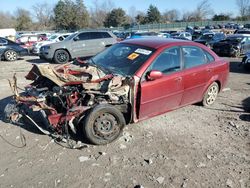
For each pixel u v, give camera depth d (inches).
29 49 849.5
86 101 195.8
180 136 211.9
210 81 260.5
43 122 207.5
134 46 234.2
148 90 209.0
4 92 322.7
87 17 3029.0
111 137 197.3
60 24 2999.5
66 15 2957.7
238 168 173.8
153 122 233.9
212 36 965.2
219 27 2465.6
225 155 187.9
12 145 194.1
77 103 194.1
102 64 225.8
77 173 165.0
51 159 178.2
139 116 213.5
